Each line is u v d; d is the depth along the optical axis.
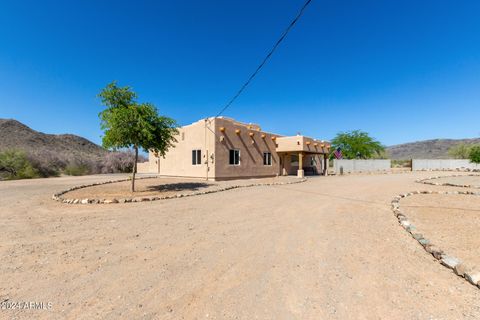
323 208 8.55
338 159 34.94
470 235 5.40
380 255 4.35
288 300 2.92
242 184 15.66
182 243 4.91
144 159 39.88
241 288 3.20
